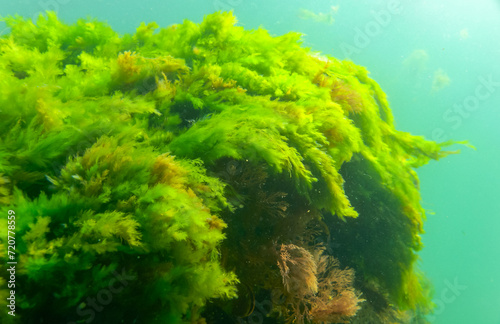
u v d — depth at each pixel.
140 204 1.65
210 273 1.67
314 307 2.67
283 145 2.50
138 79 2.91
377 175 3.92
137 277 1.59
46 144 1.75
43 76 2.39
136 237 1.49
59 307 1.39
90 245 1.41
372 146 4.16
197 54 3.59
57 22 3.71
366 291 4.01
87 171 1.64
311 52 4.66
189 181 1.99
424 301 4.12
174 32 3.79
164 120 2.63
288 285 2.46
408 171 4.89
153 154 1.87
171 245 1.70
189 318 1.72
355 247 3.83
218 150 2.25
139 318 1.51
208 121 2.49
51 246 1.34
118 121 2.19
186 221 1.68
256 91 3.22
